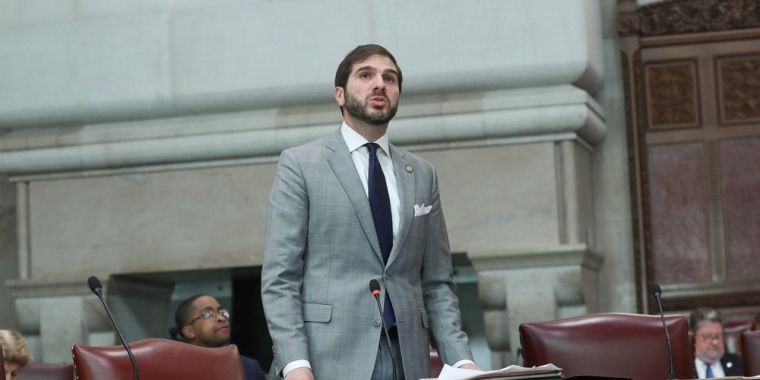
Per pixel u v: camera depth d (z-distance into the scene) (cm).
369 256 955
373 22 1894
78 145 1989
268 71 1925
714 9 1983
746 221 1952
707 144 1975
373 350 930
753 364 1120
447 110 1858
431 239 1009
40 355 2041
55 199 2041
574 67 1830
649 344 1057
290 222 952
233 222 1962
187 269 1975
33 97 2014
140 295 2102
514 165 1866
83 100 1989
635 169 1966
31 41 2025
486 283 1864
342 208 955
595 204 1983
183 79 1955
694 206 1969
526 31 1844
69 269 2020
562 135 1847
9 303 2142
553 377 791
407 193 981
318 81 1905
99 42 1994
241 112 1964
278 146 1917
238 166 1966
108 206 2014
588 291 1878
